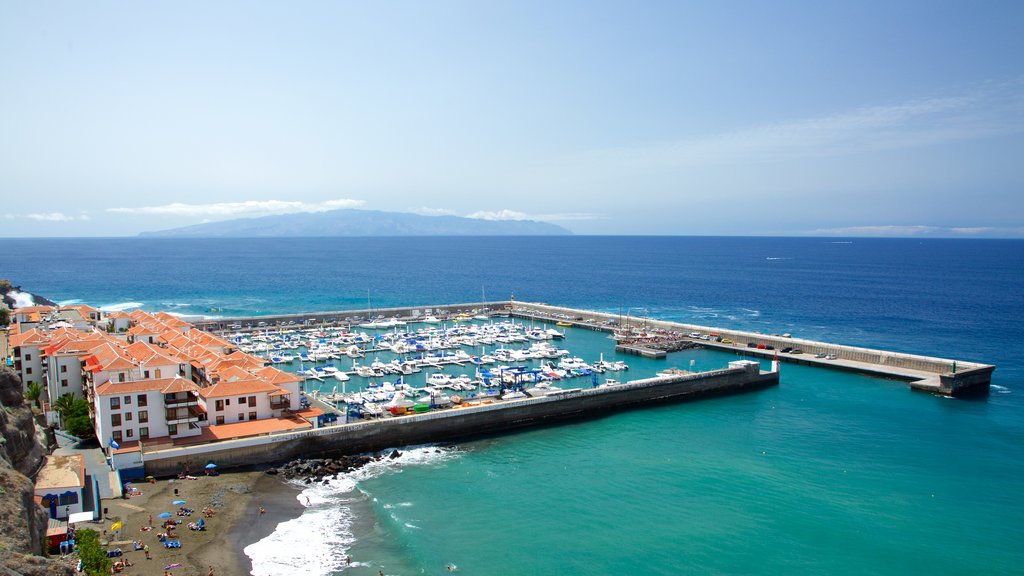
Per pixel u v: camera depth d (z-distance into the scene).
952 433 113.56
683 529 78.56
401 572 68.19
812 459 101.62
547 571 68.94
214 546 71.69
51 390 114.75
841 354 170.88
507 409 119.94
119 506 79.19
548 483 92.81
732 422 122.12
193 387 100.00
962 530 78.38
